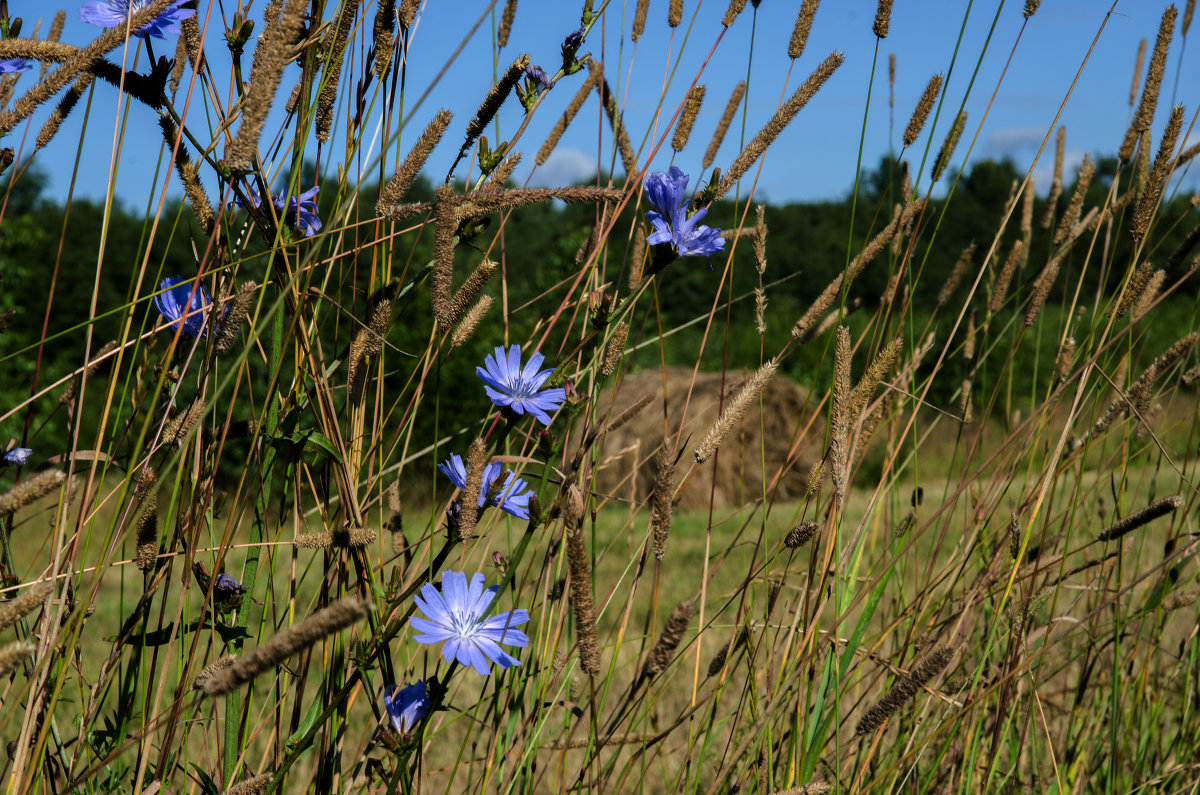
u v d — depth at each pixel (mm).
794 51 1561
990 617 1973
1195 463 2088
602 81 1610
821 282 25609
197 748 1627
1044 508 2395
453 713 2518
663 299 14938
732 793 1565
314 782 1185
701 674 2840
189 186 1091
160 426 1163
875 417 1777
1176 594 2043
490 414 1306
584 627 937
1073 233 2041
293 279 966
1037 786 2141
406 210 1042
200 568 1154
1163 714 2406
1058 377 1995
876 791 1735
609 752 2107
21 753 987
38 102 951
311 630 676
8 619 802
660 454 1099
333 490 1753
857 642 1477
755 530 4945
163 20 1021
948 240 19625
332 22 1119
